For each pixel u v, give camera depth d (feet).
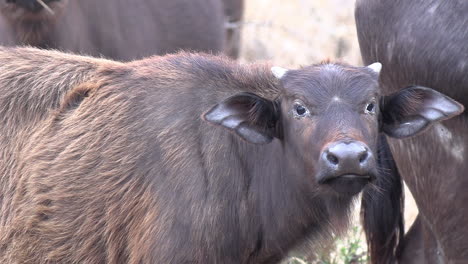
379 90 71.72
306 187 72.02
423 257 82.64
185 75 77.66
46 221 78.84
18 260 80.18
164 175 75.10
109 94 79.36
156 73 78.84
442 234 76.84
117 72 80.38
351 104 68.69
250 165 75.51
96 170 77.66
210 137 75.36
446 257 77.30
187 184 74.54
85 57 84.07
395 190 85.15
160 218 74.59
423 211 78.48
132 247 76.13
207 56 80.38
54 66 82.48
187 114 76.13
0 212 80.64
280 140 73.31
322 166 65.87
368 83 69.87
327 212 74.79
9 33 102.83
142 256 75.25
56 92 81.25
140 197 75.77
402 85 76.28
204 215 74.23
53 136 79.82
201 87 76.69
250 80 76.59
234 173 75.20
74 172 78.23
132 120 77.51
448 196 75.05
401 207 85.81
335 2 170.81
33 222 79.00
